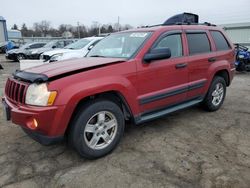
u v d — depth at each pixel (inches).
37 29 2706.7
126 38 153.9
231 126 166.2
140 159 122.6
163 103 149.0
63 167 116.2
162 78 143.7
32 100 106.4
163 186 101.4
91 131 119.0
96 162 120.5
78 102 109.7
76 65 123.2
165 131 157.3
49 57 371.6
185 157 124.0
